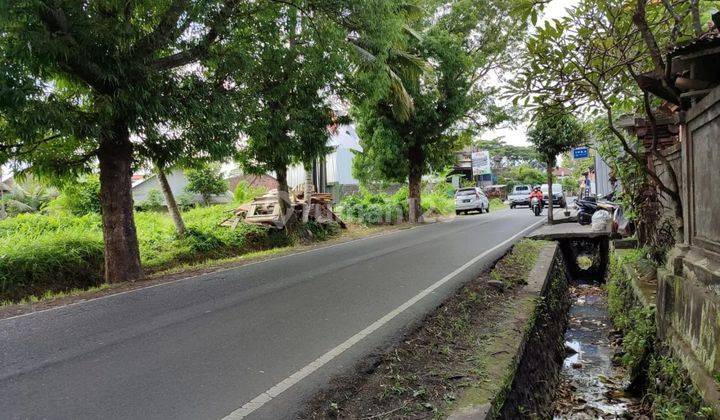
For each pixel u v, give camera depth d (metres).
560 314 8.45
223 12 9.58
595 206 16.42
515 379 4.39
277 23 11.37
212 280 8.52
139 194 31.14
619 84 6.06
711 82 4.46
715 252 4.04
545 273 8.45
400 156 20.67
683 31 5.29
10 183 31.67
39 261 10.46
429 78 19.64
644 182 8.83
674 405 3.97
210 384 3.89
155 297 7.24
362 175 23.33
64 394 3.74
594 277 13.73
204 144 9.65
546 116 6.20
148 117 8.50
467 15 21.36
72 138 9.27
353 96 14.57
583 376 6.29
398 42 15.12
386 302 6.47
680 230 5.48
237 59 9.95
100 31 7.48
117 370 4.21
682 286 4.45
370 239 15.52
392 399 3.68
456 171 51.59
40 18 7.05
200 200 29.50
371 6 11.87
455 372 4.14
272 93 12.48
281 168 15.58
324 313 5.97
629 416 4.99
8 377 4.11
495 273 8.29
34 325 5.82
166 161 9.91
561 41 5.21
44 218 14.95
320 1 11.30
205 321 5.71
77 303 7.07
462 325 5.54
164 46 9.19
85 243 11.70
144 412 3.42
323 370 4.16
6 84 6.88
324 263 10.09
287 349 4.69
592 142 16.97
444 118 20.47
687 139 4.84
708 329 3.69
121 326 5.62
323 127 14.50
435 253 11.10
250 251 14.95
